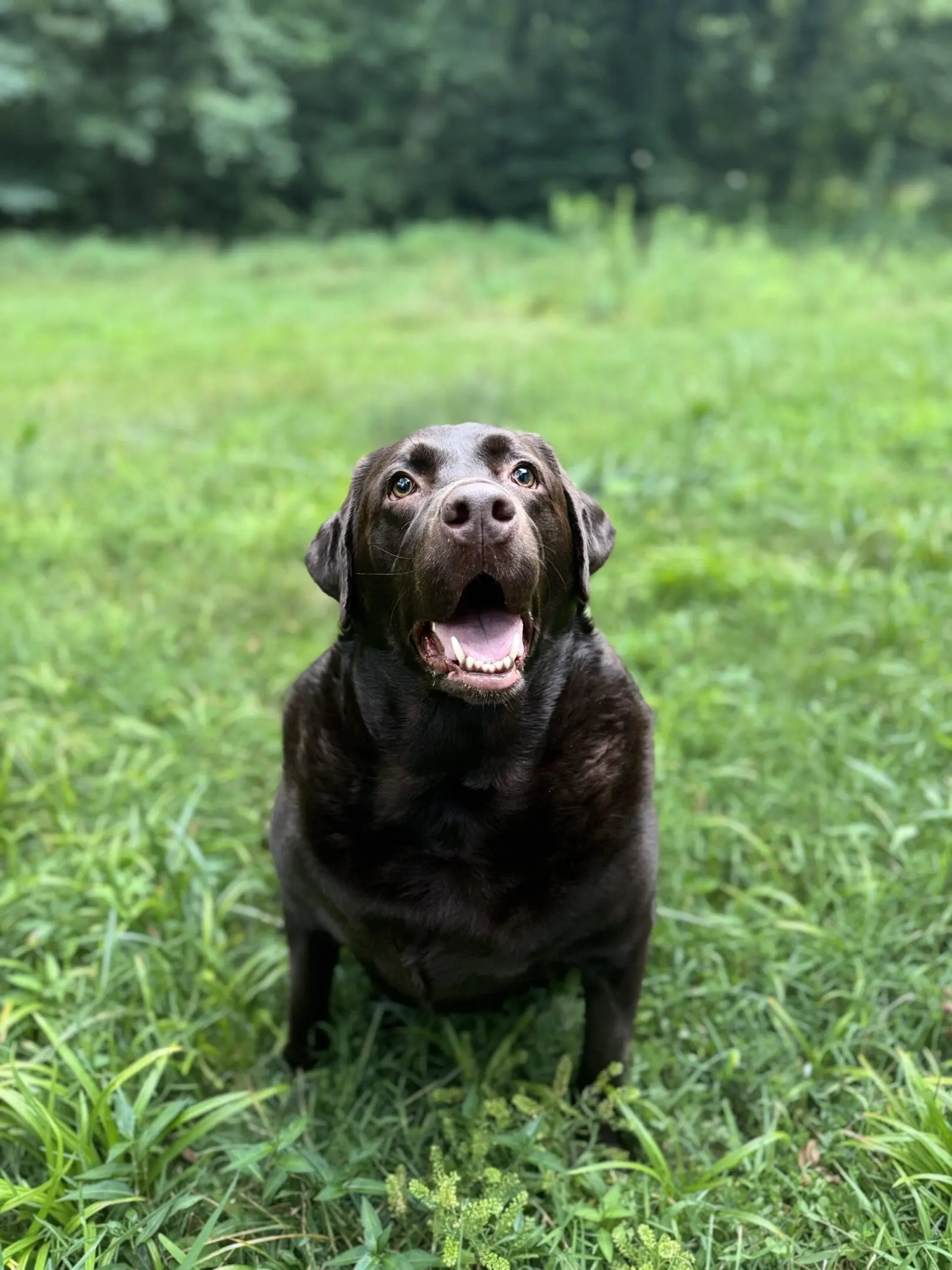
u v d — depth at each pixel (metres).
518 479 0.85
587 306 5.14
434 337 4.48
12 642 1.63
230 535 2.05
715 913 1.13
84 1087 0.87
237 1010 1.03
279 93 11.05
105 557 2.04
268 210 11.09
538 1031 0.99
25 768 1.34
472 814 0.85
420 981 0.88
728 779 1.29
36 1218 0.78
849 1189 0.82
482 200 12.18
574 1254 0.77
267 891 1.17
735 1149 0.87
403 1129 0.90
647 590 1.75
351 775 0.87
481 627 0.80
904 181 11.51
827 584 1.70
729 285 5.09
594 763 0.86
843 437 2.38
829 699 1.43
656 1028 1.00
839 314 4.53
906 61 11.43
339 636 0.91
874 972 1.02
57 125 9.77
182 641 1.70
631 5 11.60
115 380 3.60
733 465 2.25
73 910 1.12
